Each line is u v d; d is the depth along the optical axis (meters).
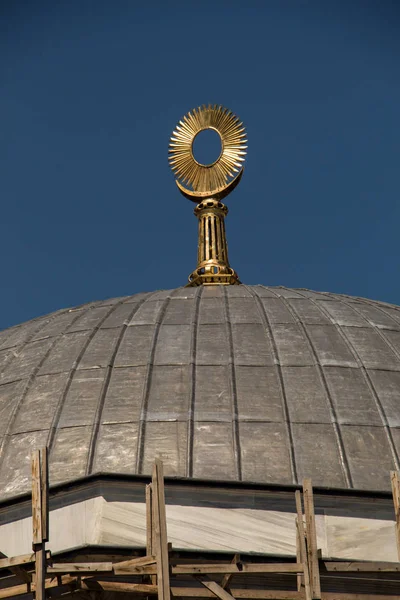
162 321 56.75
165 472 48.47
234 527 46.44
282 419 50.47
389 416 51.12
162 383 52.12
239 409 50.78
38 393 52.69
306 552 42.56
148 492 44.25
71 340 56.16
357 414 51.03
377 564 43.47
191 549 45.44
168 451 49.12
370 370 53.47
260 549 46.19
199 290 60.91
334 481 48.50
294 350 54.22
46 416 51.22
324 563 43.25
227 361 53.31
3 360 56.41
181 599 44.06
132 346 54.66
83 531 46.00
